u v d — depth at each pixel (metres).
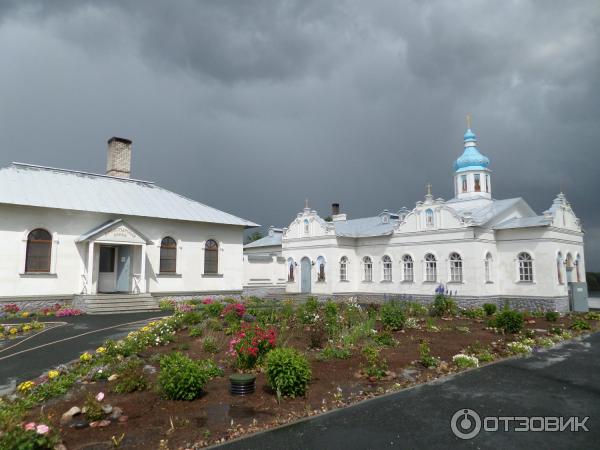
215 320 16.44
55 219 22.34
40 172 24.94
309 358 11.55
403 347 13.44
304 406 8.16
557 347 14.61
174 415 7.63
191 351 12.26
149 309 22.98
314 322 16.42
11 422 6.16
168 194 29.05
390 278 31.47
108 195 25.47
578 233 29.31
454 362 11.73
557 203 27.55
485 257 27.25
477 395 9.02
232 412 7.80
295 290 34.62
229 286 28.67
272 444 6.55
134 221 24.95
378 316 18.41
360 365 10.93
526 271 26.97
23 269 21.12
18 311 20.42
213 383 9.43
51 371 9.54
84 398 8.39
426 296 28.86
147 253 25.34
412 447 6.52
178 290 26.36
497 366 11.62
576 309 26.81
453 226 27.72
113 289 24.81
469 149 33.47
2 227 20.78
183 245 26.86
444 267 28.00
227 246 28.89
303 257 34.44
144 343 12.61
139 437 6.71
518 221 27.88
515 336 15.87
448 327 17.39
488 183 33.03
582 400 8.80
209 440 6.66
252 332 10.91
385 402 8.48
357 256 33.72
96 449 6.29
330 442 6.65
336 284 32.12
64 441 6.52
